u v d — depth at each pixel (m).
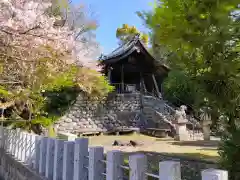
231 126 2.37
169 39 2.31
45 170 3.26
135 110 15.75
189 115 14.91
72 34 6.50
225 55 2.08
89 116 14.32
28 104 8.21
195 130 13.91
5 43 4.32
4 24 4.06
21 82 5.56
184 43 2.23
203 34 2.08
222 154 2.72
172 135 12.98
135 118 15.54
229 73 2.03
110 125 14.88
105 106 15.04
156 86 18.88
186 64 2.39
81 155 2.51
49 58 5.05
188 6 2.16
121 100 15.62
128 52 16.75
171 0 2.30
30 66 4.88
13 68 5.24
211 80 2.15
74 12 8.59
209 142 9.41
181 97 14.39
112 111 15.20
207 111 2.40
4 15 4.15
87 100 14.33
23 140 4.23
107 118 14.93
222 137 2.71
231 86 2.07
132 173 1.75
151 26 2.47
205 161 4.94
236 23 1.90
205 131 10.38
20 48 4.46
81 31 8.39
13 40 4.33
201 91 2.27
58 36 5.04
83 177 2.47
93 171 2.26
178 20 2.24
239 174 2.43
